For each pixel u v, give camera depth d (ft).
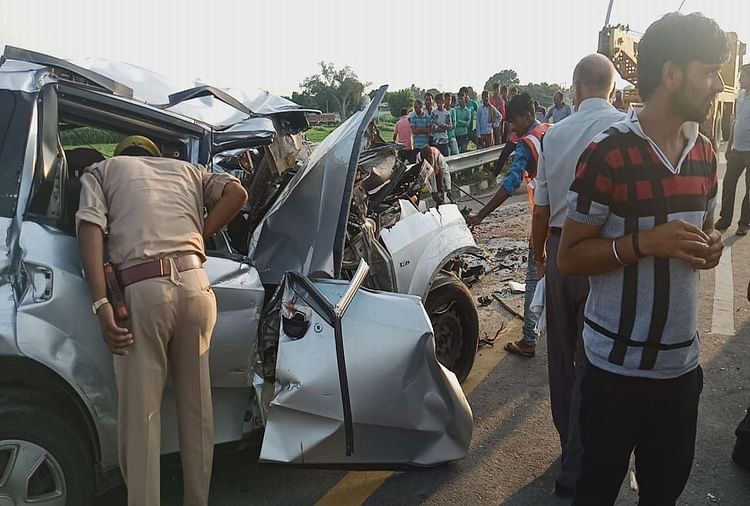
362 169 12.75
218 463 11.32
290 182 11.14
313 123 14.64
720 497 10.08
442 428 10.36
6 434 7.75
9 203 8.12
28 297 7.87
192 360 8.55
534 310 11.60
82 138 10.00
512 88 52.65
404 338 9.90
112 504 9.97
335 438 9.38
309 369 9.30
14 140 8.32
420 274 13.16
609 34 39.17
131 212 8.39
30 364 7.87
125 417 8.21
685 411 6.98
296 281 9.73
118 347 8.00
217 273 9.37
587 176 6.57
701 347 15.60
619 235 6.61
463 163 38.91
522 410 13.06
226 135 10.25
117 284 8.10
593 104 9.96
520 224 29.25
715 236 6.41
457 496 10.32
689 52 6.06
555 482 10.43
